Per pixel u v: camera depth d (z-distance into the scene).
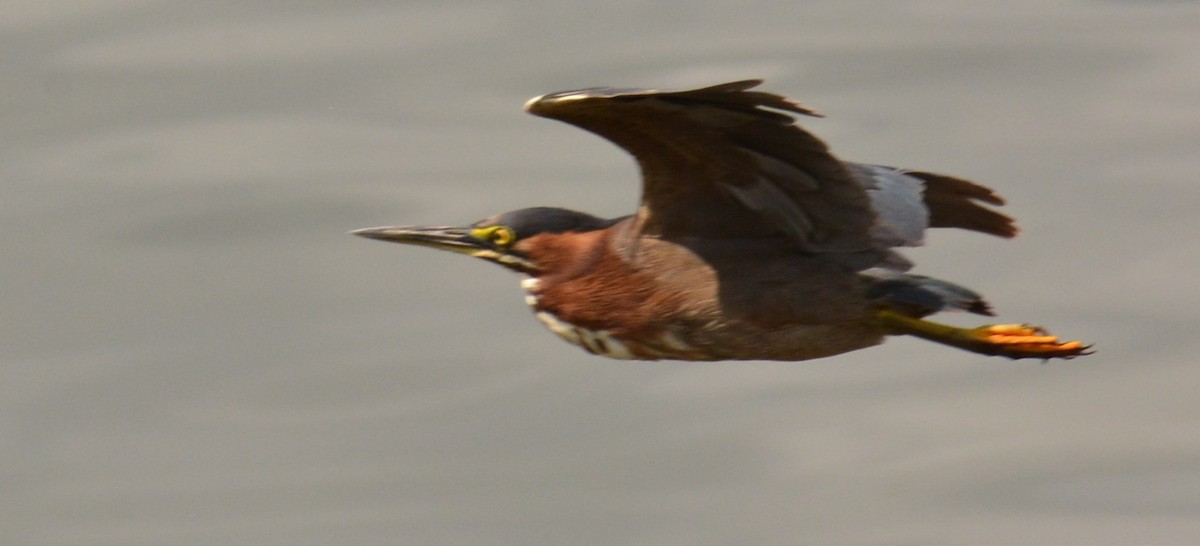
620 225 14.77
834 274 13.97
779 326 14.15
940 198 15.13
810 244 13.75
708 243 14.26
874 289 13.97
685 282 14.28
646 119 12.83
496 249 15.31
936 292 13.80
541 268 15.09
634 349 14.76
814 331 14.15
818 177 13.02
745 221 14.06
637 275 14.48
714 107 12.41
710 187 13.76
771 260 14.09
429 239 15.48
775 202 13.45
